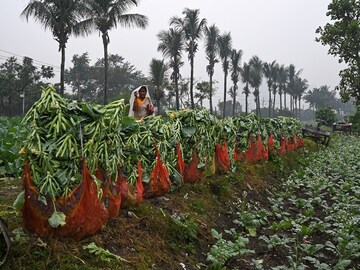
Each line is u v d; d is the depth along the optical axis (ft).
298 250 18.21
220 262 14.83
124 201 15.79
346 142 70.95
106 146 13.67
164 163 19.77
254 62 184.34
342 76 103.96
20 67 136.05
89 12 72.54
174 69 107.76
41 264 11.03
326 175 37.29
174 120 22.52
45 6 70.13
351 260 16.81
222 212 21.34
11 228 12.64
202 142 23.44
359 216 21.09
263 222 20.88
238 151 32.48
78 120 12.50
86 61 182.50
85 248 12.21
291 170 40.06
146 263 13.30
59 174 12.07
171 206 18.57
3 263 10.69
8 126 44.91
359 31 96.89
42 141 12.13
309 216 22.77
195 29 106.22
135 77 189.98
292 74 247.70
